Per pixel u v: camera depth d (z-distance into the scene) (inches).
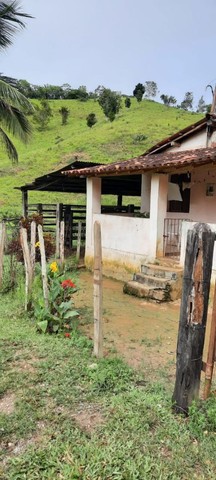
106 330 195.3
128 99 1814.7
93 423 97.3
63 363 135.0
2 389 113.0
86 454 84.0
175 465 82.6
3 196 837.8
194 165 252.8
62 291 185.5
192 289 101.2
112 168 304.3
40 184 472.1
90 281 322.3
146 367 146.4
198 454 87.0
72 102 2007.9
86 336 177.3
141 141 1160.8
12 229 379.2
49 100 2039.9
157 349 169.5
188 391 104.0
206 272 100.7
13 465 80.8
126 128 1327.5
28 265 204.2
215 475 80.5
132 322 212.2
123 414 101.2
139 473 78.7
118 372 131.7
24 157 1152.8
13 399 107.9
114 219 340.5
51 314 176.1
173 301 262.7
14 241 288.0
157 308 245.3
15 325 181.5
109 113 1526.8
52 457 83.2
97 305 144.4
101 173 329.1
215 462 85.0
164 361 154.6
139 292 269.3
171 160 271.9
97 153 1067.3
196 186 359.3
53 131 1530.5
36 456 83.2
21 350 147.0
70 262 385.1
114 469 79.2
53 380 120.3
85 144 1184.2
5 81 434.6
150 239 303.4
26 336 164.4
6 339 158.7
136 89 1978.3
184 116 1572.3
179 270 273.6
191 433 95.0
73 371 127.9
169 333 194.2
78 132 1422.2
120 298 270.2
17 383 117.2
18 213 677.3
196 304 101.3
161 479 78.0
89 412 102.6
